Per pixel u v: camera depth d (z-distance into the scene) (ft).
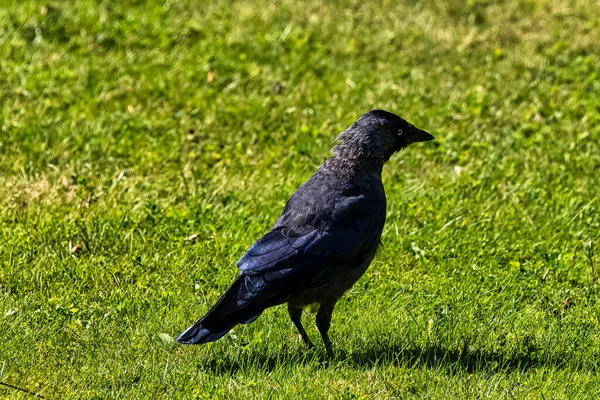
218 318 28.45
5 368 28.91
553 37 62.54
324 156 46.83
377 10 64.95
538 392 28.50
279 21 62.90
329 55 59.36
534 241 39.91
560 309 34.76
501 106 53.78
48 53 56.65
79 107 50.80
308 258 29.99
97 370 29.09
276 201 41.83
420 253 38.09
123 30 59.36
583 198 43.75
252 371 29.27
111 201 41.32
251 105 51.65
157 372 29.14
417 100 53.78
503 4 65.87
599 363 30.89
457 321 33.01
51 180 43.68
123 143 46.91
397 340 31.78
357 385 28.68
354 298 35.09
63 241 37.63
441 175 45.68
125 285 34.96
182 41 59.52
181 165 45.52
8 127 47.80
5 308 32.65
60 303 33.24
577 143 49.24
